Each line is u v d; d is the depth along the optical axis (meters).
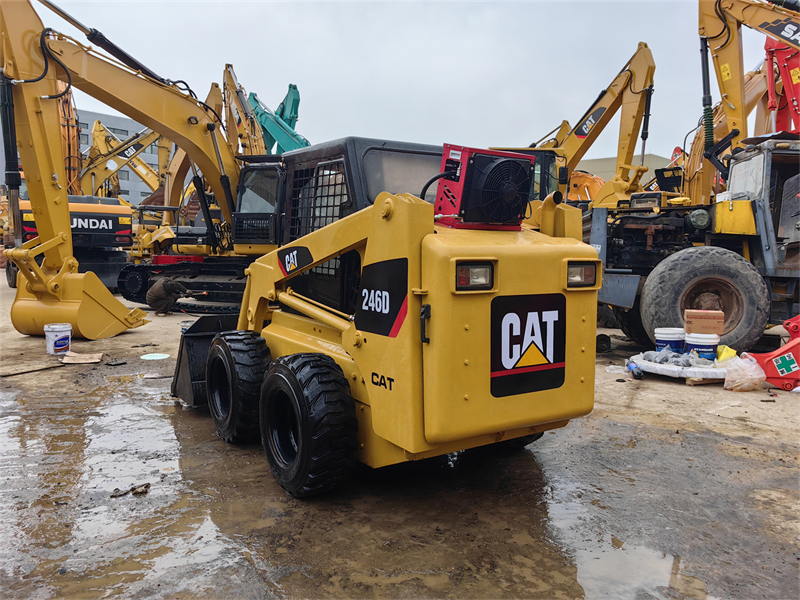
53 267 7.84
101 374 5.93
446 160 2.84
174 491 3.14
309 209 3.95
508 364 2.63
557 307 2.78
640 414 4.57
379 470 3.46
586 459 3.64
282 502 3.00
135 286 11.91
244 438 3.86
